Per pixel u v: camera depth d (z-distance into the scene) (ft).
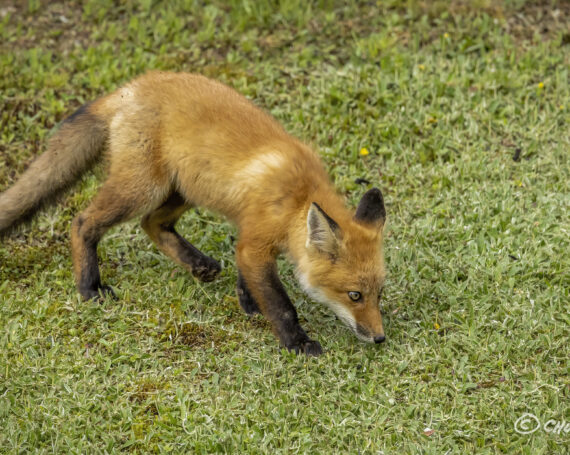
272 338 34.19
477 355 32.19
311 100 48.65
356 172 44.47
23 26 56.49
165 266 39.11
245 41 53.93
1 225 37.96
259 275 33.24
